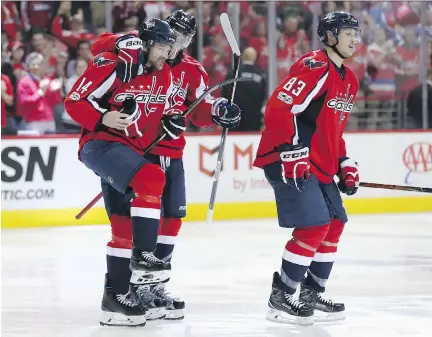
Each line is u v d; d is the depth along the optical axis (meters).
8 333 11.61
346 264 17.67
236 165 26.83
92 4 27.30
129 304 11.81
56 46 26.88
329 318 12.15
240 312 12.88
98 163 11.45
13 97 26.38
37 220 25.56
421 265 17.50
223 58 27.94
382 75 29.55
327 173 11.73
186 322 12.16
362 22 29.34
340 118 11.74
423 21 29.75
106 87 11.28
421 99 29.81
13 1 26.41
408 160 28.44
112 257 11.77
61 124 26.95
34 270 17.55
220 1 27.84
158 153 12.46
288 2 28.34
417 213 27.95
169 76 11.77
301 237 11.66
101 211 26.09
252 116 27.66
